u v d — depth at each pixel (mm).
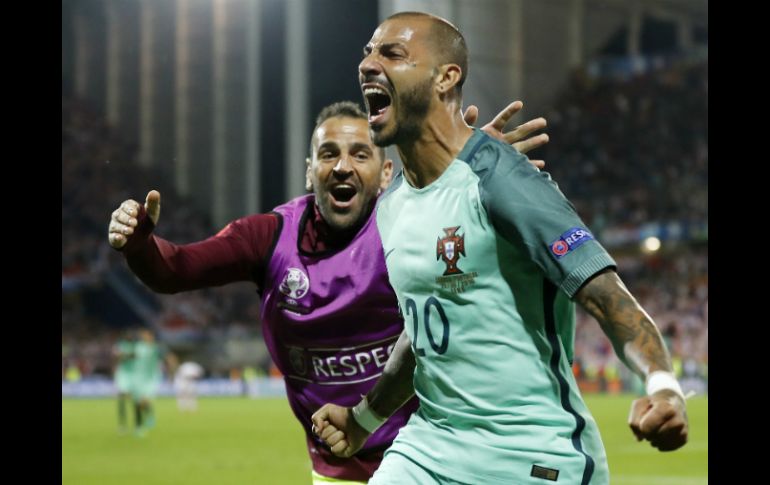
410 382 3857
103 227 42188
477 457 3398
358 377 4789
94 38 45281
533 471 3318
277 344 4898
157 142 44875
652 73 45344
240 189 43781
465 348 3395
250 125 41844
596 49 43719
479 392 3395
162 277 4266
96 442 18266
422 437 3611
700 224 37969
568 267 3092
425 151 3479
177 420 23984
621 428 19172
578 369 32781
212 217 44156
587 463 3332
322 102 31172
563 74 42344
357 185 4637
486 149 3402
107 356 37500
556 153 44250
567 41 41906
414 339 3576
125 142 45062
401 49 3420
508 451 3346
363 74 3475
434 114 3451
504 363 3344
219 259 4586
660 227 38594
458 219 3363
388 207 3670
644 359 2881
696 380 32375
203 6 44000
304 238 4754
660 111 44625
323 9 30703
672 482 11852
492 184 3273
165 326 39062
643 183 42531
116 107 45281
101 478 12664
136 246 4055
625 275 37188
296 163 31406
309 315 4711
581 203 42250
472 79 30109
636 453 15234
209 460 14828
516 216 3188
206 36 44125
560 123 44188
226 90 43938
